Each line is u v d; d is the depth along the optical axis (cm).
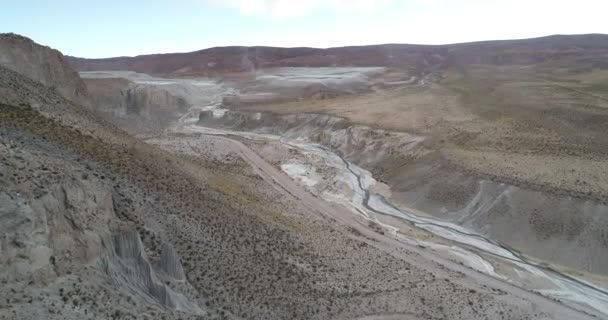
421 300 3259
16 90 3594
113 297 1934
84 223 2088
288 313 2702
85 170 2761
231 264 2959
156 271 2458
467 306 3272
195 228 3108
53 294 1739
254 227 3716
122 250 2272
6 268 1650
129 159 3541
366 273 3612
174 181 3719
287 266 3281
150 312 2005
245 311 2575
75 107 4372
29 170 2025
